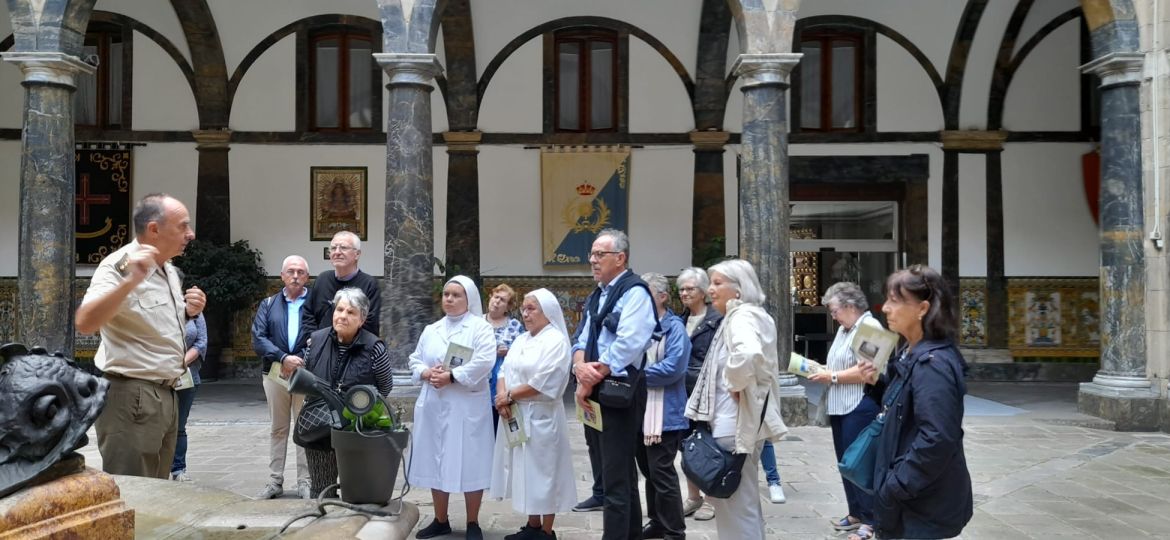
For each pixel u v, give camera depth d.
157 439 4.18
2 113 13.69
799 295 14.20
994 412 10.47
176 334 4.27
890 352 3.85
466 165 13.85
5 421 2.58
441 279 13.42
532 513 4.94
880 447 3.37
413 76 9.16
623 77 13.84
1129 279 9.55
